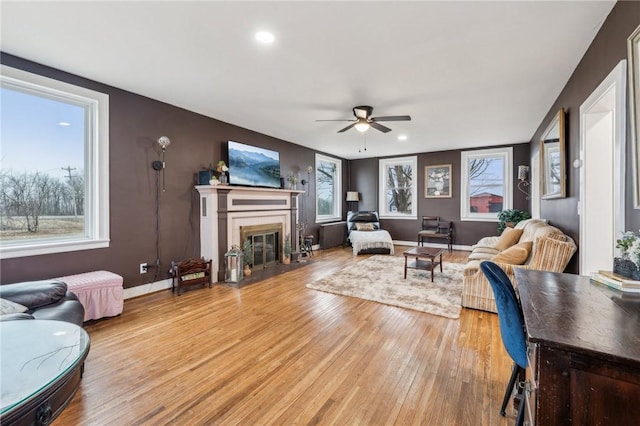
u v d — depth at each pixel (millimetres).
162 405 1714
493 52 2576
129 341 2500
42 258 2910
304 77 3109
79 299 2750
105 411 1660
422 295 3650
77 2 1930
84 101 3238
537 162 5254
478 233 7031
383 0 1904
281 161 6191
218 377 1988
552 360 867
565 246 2666
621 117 1774
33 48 2549
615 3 1910
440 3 1934
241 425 1563
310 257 6230
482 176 6980
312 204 7227
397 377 1985
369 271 4914
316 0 1906
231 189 4449
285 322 2893
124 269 3545
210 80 3213
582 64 2650
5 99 2771
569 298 1292
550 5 1949
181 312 3156
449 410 1667
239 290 3930
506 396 1604
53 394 940
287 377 1988
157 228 3879
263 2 1931
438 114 4336
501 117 4484
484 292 3143
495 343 2451
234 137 5016
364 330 2707
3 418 786
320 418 1611
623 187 1751
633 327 963
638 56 1566
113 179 3422
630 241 1467
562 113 3209
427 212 7664
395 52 2586
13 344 1197
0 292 2133
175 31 2275
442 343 2453
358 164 8688
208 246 4254
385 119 3688
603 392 813
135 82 3275
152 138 3801
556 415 864
